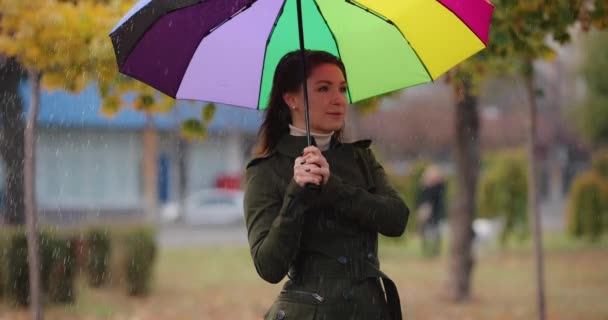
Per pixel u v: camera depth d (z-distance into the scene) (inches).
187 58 510.6
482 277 2102.6
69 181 4458.7
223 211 4584.2
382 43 548.4
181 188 5064.0
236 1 493.7
